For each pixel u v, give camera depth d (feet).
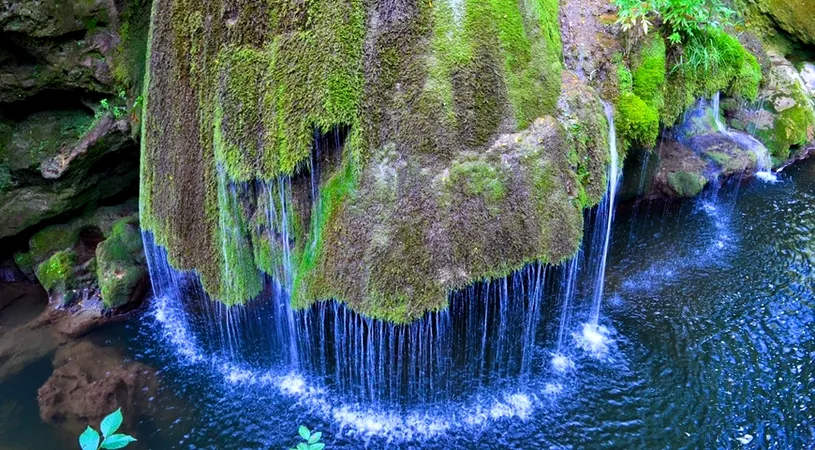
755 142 20.21
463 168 10.82
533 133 11.37
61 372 13.88
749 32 21.58
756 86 18.85
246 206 12.53
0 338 15.12
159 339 15.05
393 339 11.47
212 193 12.63
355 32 10.54
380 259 10.91
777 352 13.82
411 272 10.84
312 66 10.73
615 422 12.34
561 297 13.42
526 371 13.37
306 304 11.84
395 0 10.41
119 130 15.69
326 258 11.51
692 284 16.02
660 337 14.37
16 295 16.71
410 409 12.69
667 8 14.93
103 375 13.85
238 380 13.79
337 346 12.62
